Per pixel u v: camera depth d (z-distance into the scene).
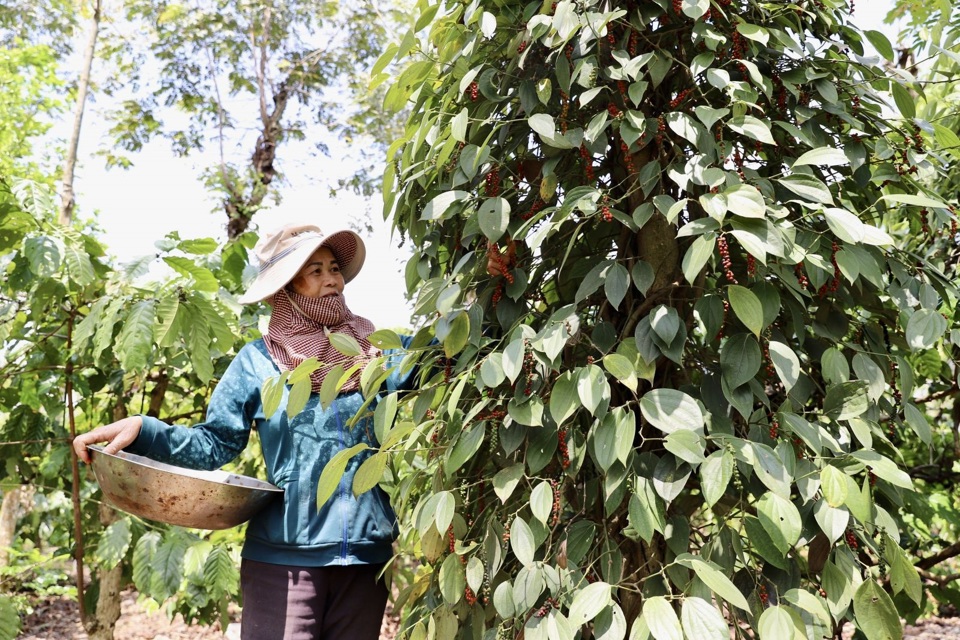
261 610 1.61
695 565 1.05
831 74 1.35
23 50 7.00
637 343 1.20
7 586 3.73
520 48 1.37
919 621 3.79
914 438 2.67
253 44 9.09
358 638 1.67
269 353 1.72
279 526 1.61
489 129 1.43
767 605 1.20
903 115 1.42
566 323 1.18
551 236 1.45
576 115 1.39
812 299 1.38
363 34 9.22
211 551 2.31
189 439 1.64
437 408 1.42
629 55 1.33
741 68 1.28
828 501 1.05
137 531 2.36
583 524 1.26
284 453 1.64
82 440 1.57
